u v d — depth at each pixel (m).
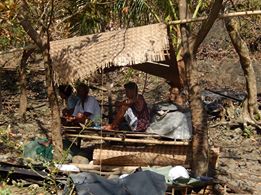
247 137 12.70
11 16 8.57
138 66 10.38
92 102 9.34
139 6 11.73
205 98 15.22
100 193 7.62
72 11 11.72
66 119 9.36
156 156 8.81
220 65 20.16
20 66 14.26
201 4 12.34
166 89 17.69
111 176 8.42
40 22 9.23
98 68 8.55
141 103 9.05
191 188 8.19
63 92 9.88
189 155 8.76
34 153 9.23
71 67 8.80
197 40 8.53
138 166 8.91
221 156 11.09
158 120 8.90
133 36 8.82
